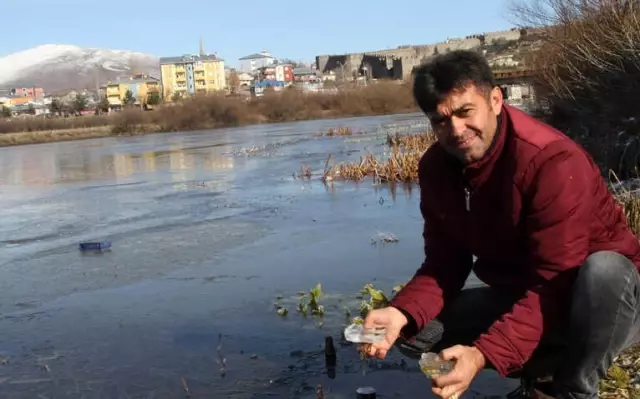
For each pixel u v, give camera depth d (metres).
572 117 13.27
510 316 2.37
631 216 5.70
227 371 4.26
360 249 7.66
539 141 2.36
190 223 10.52
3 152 39.19
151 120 59.12
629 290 2.25
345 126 41.03
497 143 2.43
